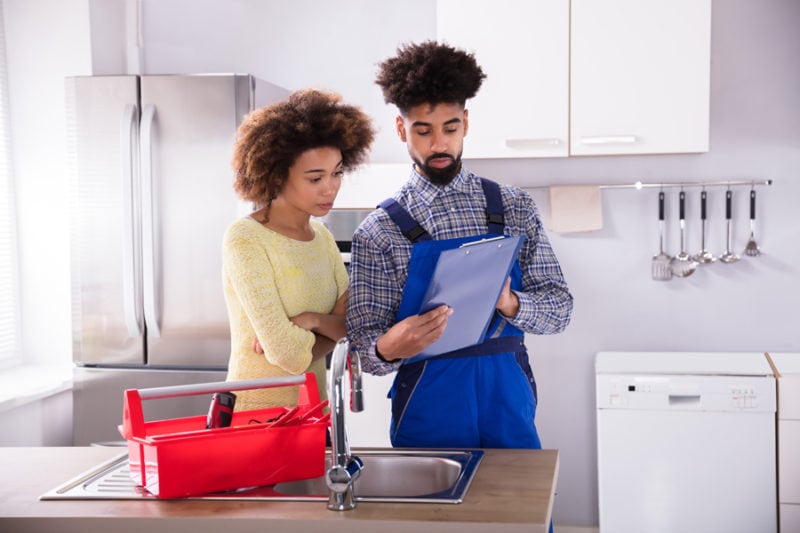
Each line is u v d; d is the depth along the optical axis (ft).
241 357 6.30
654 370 9.97
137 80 10.16
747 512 9.78
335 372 4.46
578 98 10.28
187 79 10.05
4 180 11.44
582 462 11.75
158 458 4.62
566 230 11.37
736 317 11.35
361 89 11.87
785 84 11.05
